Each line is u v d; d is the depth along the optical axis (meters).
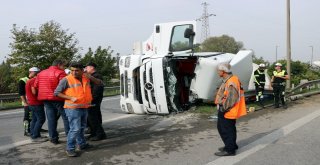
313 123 9.01
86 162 6.08
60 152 6.77
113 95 26.91
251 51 12.33
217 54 12.08
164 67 10.74
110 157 6.36
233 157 6.16
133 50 12.17
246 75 12.05
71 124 6.44
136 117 11.15
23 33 26.70
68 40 28.25
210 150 6.66
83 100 6.47
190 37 11.05
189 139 7.61
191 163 5.88
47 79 7.16
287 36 20.20
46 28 27.39
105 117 11.64
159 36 11.42
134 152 6.66
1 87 25.14
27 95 7.81
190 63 11.61
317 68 33.38
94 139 7.69
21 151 6.91
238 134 7.98
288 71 19.92
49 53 27.23
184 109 11.66
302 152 6.34
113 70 34.00
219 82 11.15
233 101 6.13
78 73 6.44
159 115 11.25
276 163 5.75
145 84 11.10
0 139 8.41
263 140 7.32
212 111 10.97
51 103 7.28
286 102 13.77
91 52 33.50
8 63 26.88
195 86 11.37
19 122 11.66
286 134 7.81
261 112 11.16
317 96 15.94
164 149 6.82
